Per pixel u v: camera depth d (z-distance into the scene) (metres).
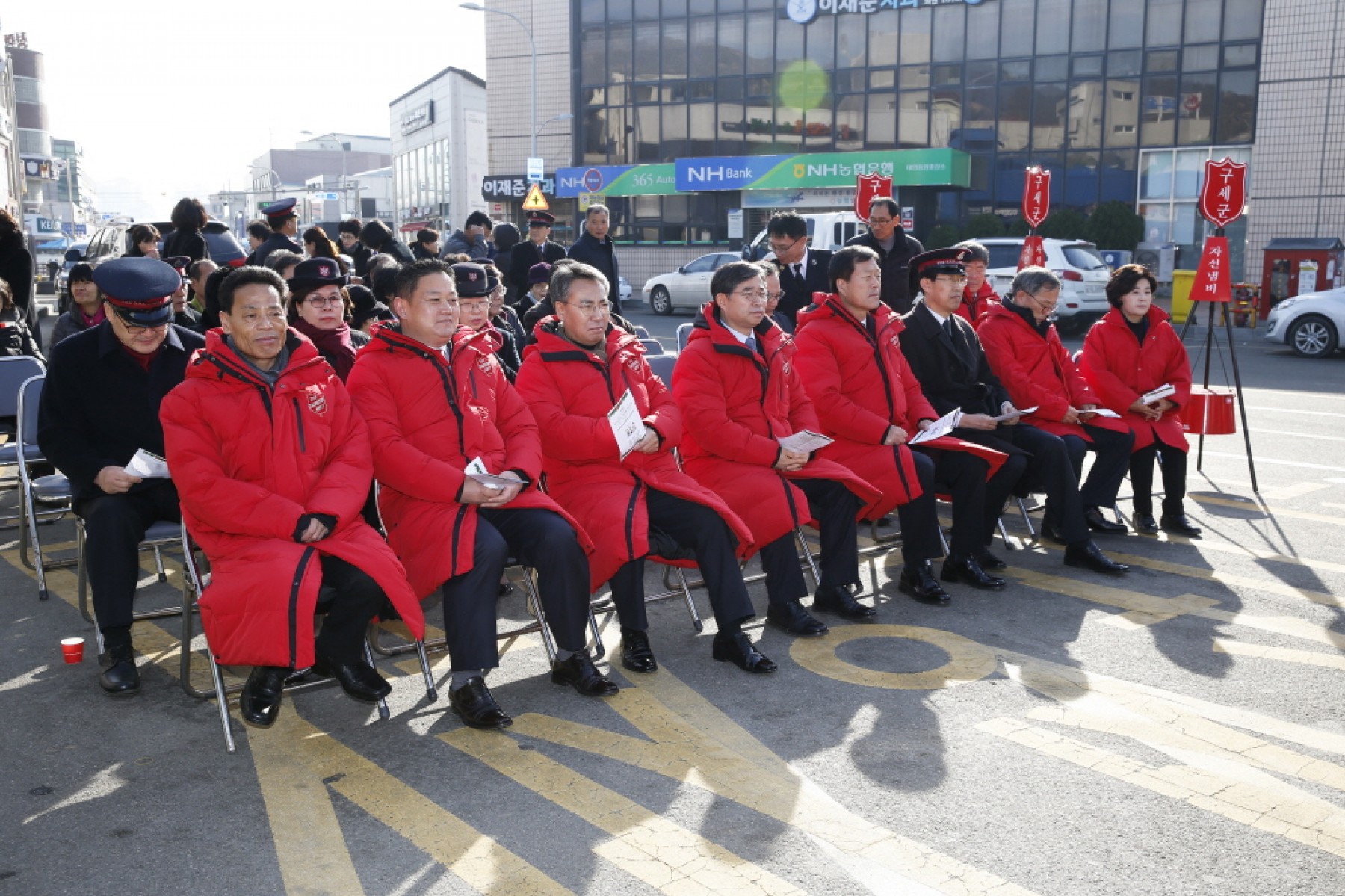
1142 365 6.31
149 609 5.11
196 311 7.45
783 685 4.19
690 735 3.75
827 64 27.30
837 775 3.44
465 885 2.86
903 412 5.31
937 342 5.73
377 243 10.04
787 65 27.72
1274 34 22.30
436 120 46.91
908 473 5.02
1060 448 5.63
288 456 3.80
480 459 3.97
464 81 43.91
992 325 6.14
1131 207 24.52
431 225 44.75
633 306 26.77
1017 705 3.97
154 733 3.80
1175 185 24.00
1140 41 23.86
